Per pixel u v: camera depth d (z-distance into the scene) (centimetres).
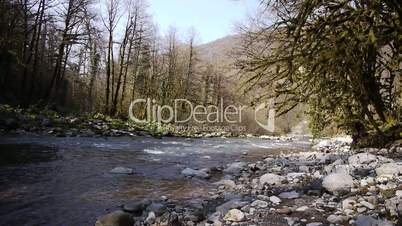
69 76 5456
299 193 920
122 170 1320
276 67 436
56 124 2502
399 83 450
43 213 818
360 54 398
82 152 1700
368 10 375
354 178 942
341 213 698
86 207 876
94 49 4447
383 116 456
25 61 3434
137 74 5175
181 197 996
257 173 1359
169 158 1767
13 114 2448
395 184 841
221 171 1450
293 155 1939
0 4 2545
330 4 417
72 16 3472
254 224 688
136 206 855
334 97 466
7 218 776
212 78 4888
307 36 399
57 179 1133
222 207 827
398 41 408
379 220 586
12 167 1258
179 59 5603
